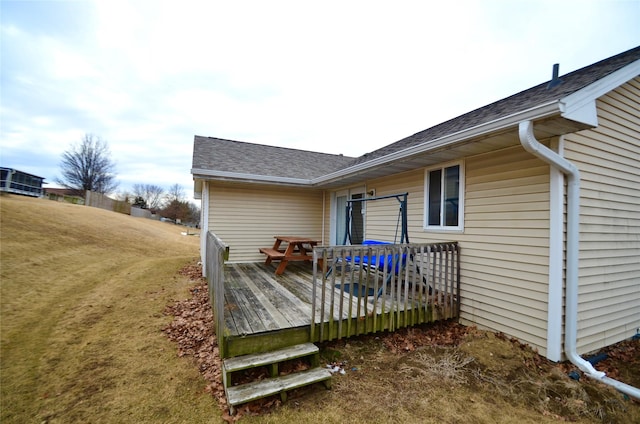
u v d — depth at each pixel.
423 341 3.77
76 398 2.61
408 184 5.56
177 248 15.17
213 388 2.74
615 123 3.81
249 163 8.15
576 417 2.43
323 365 3.15
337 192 8.14
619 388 2.76
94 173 35.53
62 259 8.46
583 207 3.44
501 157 3.85
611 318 3.76
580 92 2.73
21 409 2.46
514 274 3.64
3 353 3.43
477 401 2.59
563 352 3.22
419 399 2.61
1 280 6.04
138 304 5.27
